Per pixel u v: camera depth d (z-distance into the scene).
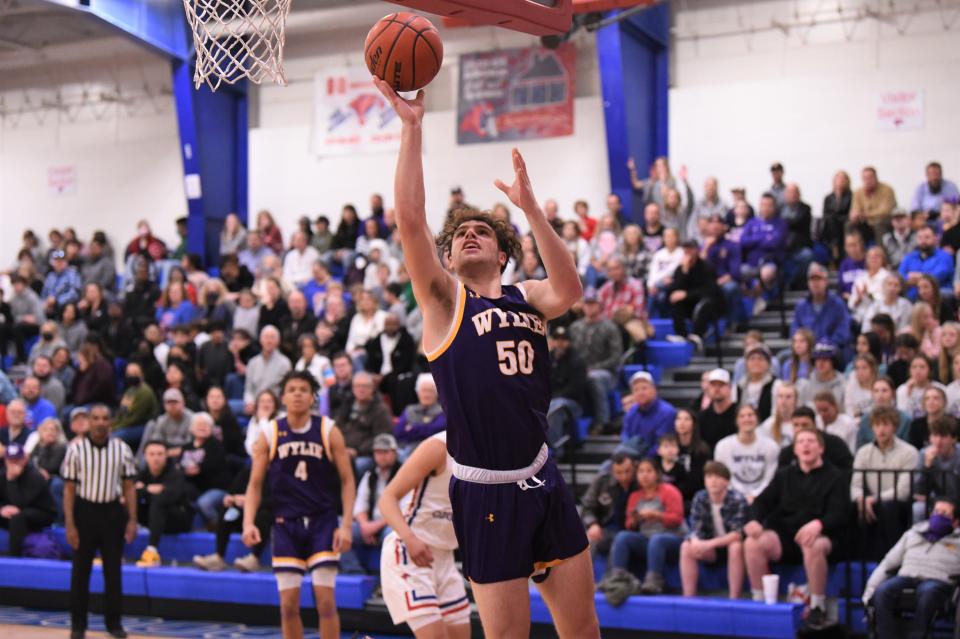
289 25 23.55
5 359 21.62
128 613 13.79
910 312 14.81
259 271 21.62
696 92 21.39
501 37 22.84
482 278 5.08
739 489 12.03
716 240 18.06
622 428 14.69
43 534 14.80
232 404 17.39
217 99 24.50
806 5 20.64
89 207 26.55
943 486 10.76
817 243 18.86
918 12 19.84
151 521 14.20
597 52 21.47
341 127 24.23
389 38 5.01
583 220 20.75
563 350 15.08
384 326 16.89
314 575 9.49
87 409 17.61
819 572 10.79
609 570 11.75
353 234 22.36
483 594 4.93
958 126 19.48
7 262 27.06
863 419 12.30
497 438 4.88
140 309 21.36
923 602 9.86
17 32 23.64
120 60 26.03
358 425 14.23
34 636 12.15
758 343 14.63
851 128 20.23
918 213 17.19
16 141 27.22
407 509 8.24
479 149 22.95
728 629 10.95
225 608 13.29
